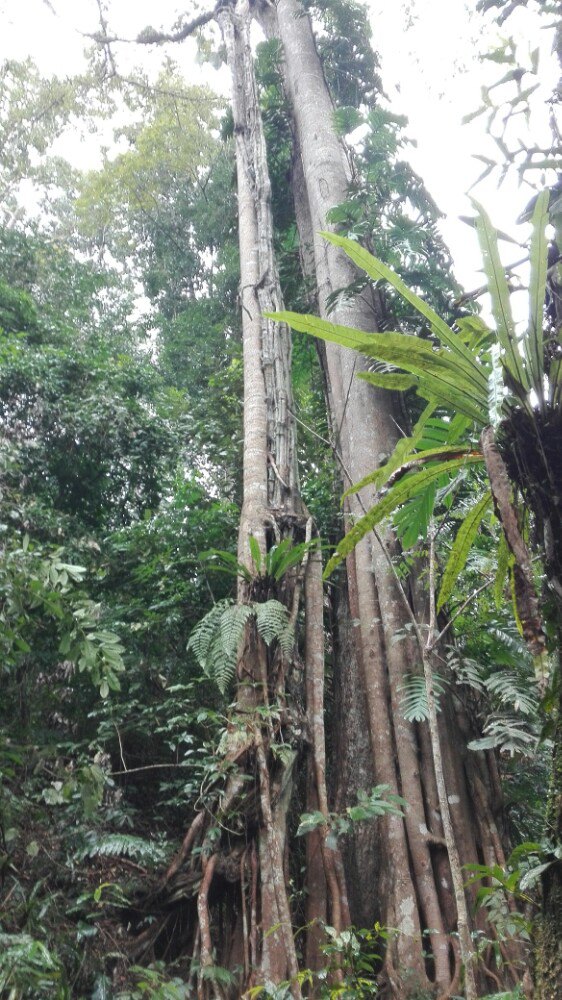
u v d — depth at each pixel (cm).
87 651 474
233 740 563
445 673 638
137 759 666
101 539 905
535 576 330
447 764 600
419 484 321
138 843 528
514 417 272
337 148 1078
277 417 819
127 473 996
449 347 289
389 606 675
